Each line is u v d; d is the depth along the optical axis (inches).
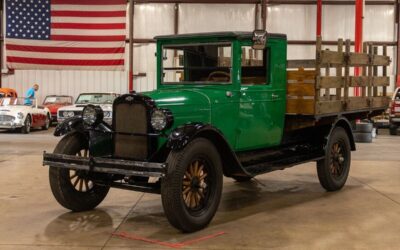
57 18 824.3
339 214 221.5
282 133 254.5
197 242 177.8
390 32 830.5
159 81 242.5
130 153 201.8
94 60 833.5
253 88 230.5
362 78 292.7
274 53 241.0
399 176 325.1
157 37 240.5
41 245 173.0
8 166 351.3
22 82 848.9
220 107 215.5
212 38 224.8
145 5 840.3
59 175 212.4
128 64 846.5
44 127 722.2
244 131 227.9
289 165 238.1
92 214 218.4
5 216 213.6
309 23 830.5
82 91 849.5
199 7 837.2
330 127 270.8
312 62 287.9
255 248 171.5
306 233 190.4
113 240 179.6
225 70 223.1
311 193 270.1
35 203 238.2
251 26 835.4
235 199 254.1
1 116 636.1
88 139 220.4
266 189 281.4
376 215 219.5
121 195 257.9
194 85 231.0
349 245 175.8
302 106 248.8
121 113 202.7
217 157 199.6
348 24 822.5
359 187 286.8
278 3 829.2
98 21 827.4
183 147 182.9
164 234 187.9
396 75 829.8
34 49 826.2
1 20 842.2
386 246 174.9
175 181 180.9
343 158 283.3
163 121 188.2
